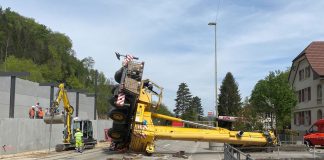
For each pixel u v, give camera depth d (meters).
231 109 111.94
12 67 92.75
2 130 27.95
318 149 36.94
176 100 150.75
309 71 56.91
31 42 118.50
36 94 46.50
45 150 33.22
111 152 30.03
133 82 27.22
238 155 12.00
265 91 48.53
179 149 36.34
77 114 54.34
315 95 54.75
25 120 31.31
